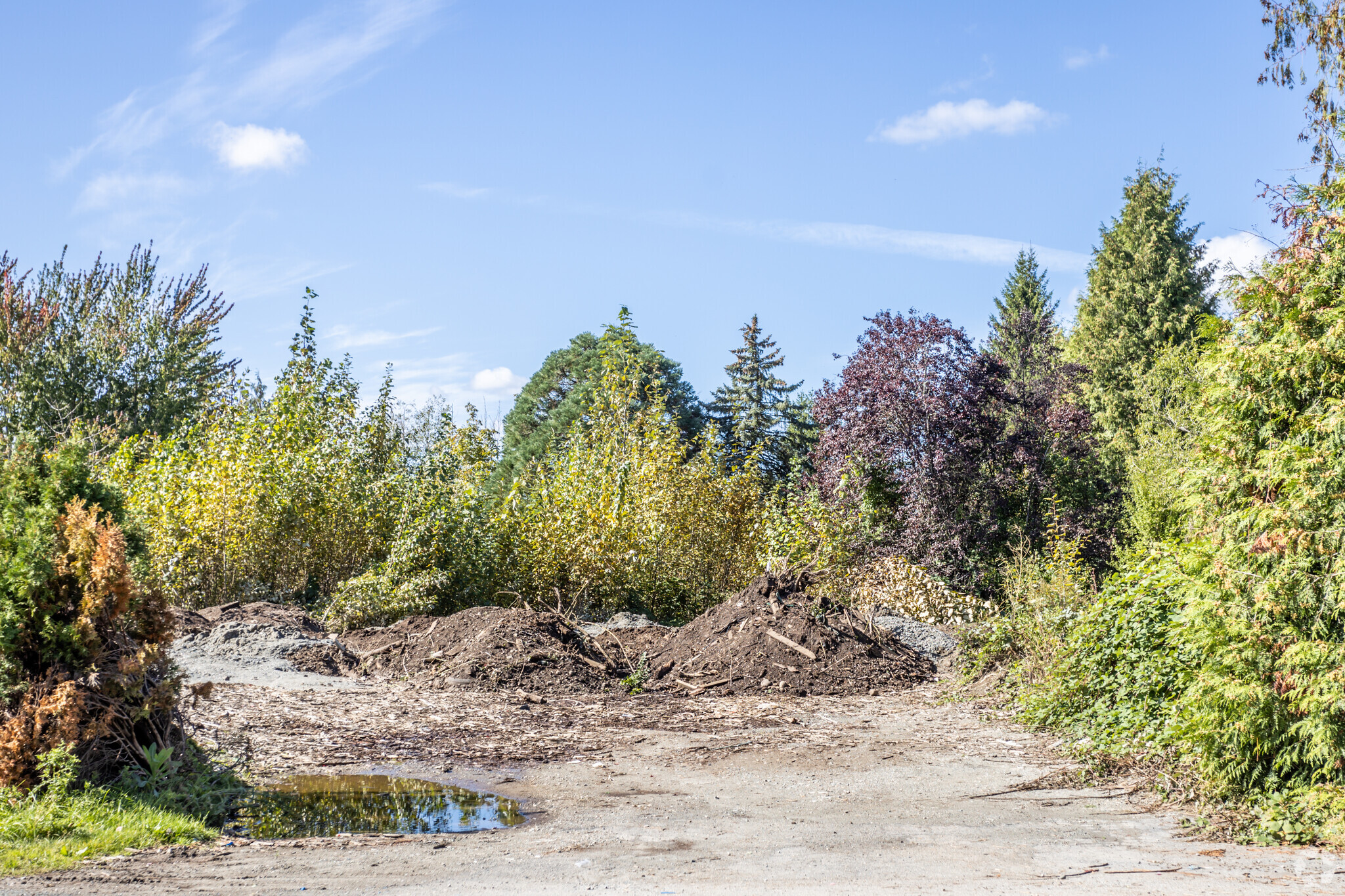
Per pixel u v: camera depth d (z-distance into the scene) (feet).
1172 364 98.89
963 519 74.18
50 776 19.19
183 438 59.77
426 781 24.35
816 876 16.39
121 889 14.89
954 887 15.64
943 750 29.09
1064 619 35.86
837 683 42.04
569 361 150.41
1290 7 48.06
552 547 60.70
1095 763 25.81
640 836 19.47
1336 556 18.97
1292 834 18.80
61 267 102.32
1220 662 20.85
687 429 139.13
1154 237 125.08
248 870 16.33
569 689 39.88
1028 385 102.83
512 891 15.30
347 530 56.24
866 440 74.18
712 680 42.32
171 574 49.67
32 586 20.17
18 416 90.17
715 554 67.97
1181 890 15.38
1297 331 19.85
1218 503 21.47
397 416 70.64
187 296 106.22
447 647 42.80
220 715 29.76
